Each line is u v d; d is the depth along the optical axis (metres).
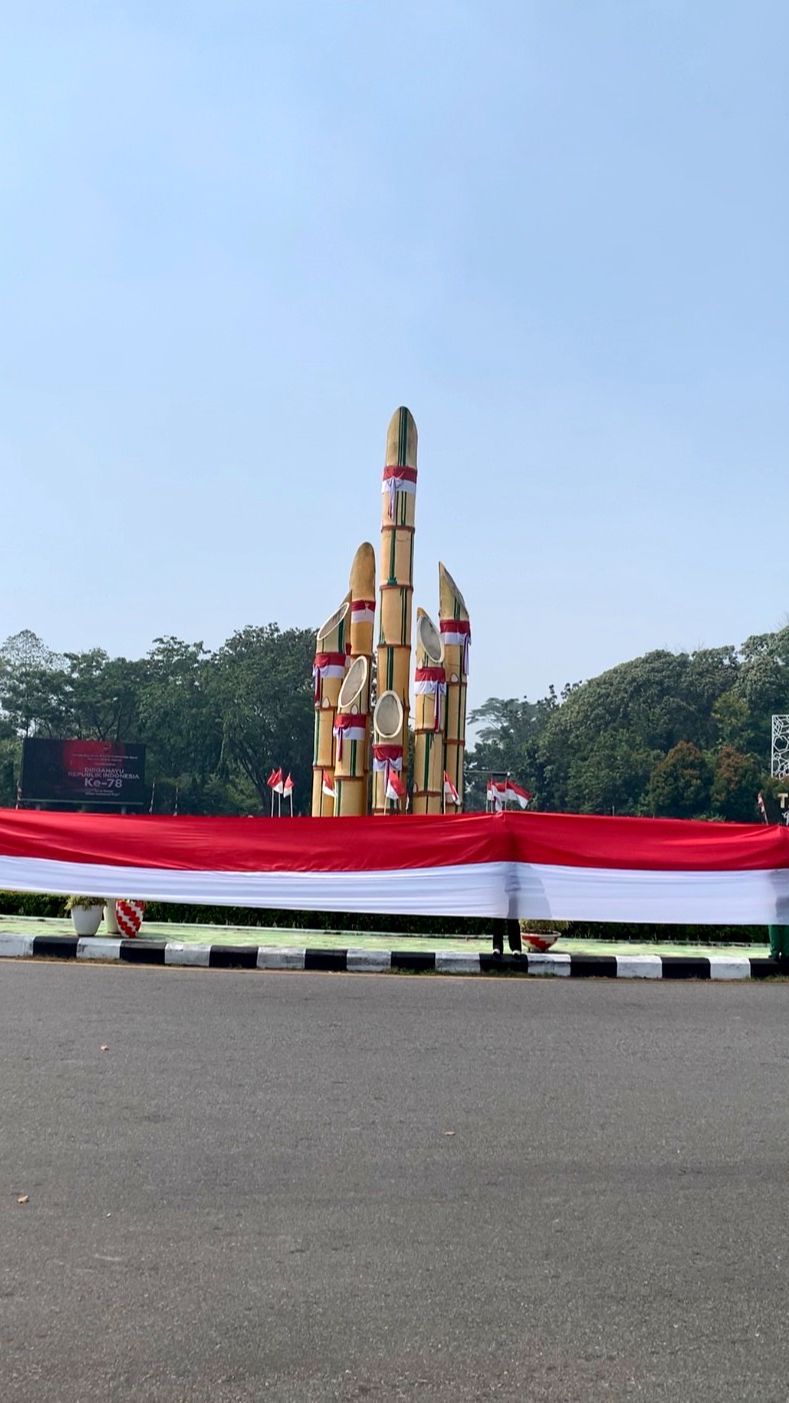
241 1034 8.21
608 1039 8.45
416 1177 5.35
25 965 11.29
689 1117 6.41
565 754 87.50
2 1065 7.10
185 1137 5.82
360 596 27.84
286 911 14.40
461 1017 9.14
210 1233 4.65
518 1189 5.23
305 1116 6.23
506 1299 4.15
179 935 13.40
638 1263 4.48
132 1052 7.54
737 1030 8.94
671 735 85.81
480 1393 3.52
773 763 79.25
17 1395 3.45
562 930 14.34
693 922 12.64
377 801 25.31
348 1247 4.55
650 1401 3.50
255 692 76.25
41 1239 4.55
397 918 14.27
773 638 91.62
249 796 84.94
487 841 12.62
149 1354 3.71
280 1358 3.70
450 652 26.48
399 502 25.47
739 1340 3.89
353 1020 8.86
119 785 63.00
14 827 12.97
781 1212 5.03
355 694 25.77
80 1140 5.72
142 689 79.19
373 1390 3.52
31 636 81.88
